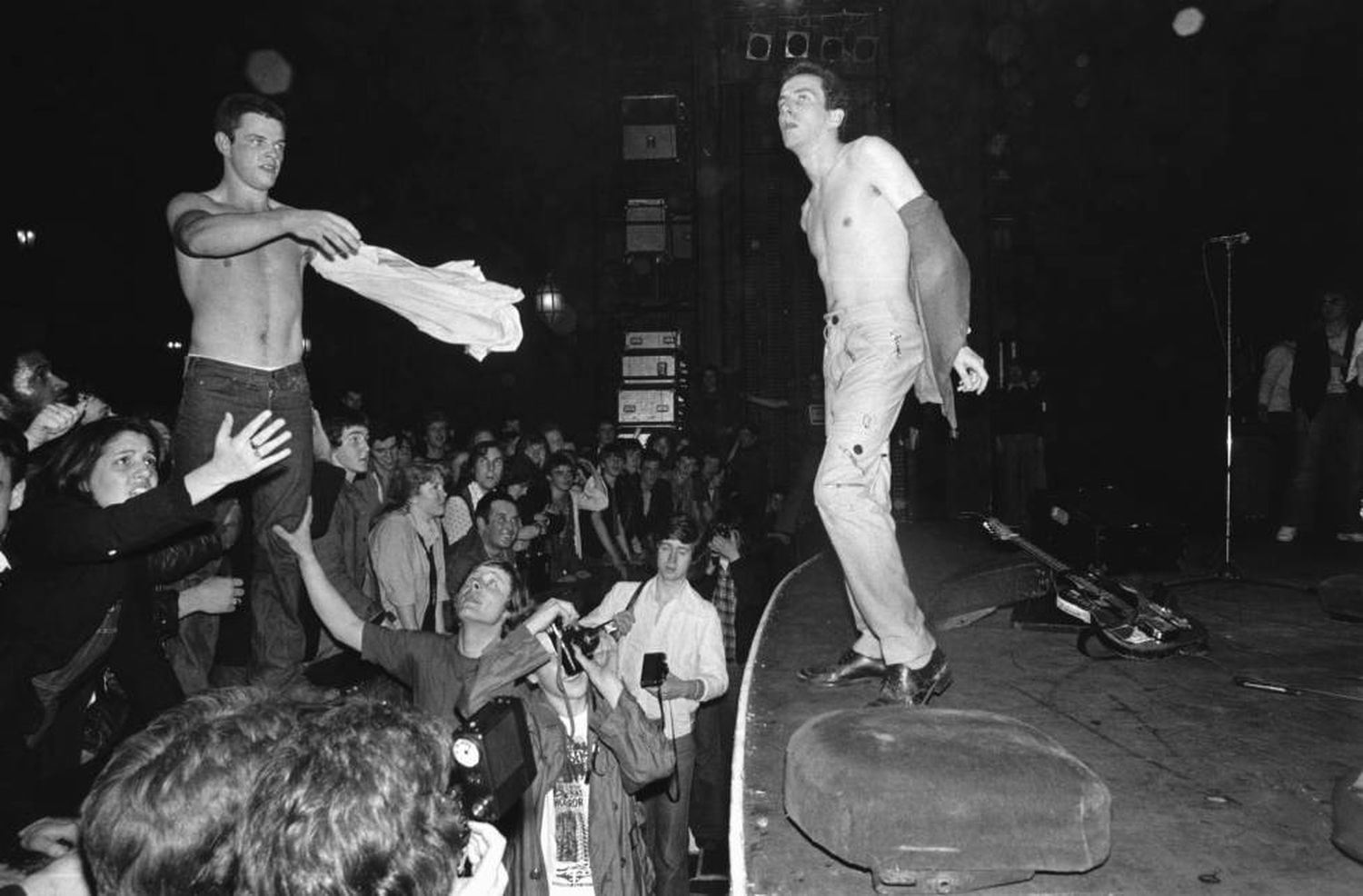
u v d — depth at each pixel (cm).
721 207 1487
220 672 368
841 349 345
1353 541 772
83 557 248
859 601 335
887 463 344
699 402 1481
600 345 1522
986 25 1371
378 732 139
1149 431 1578
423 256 1512
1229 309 617
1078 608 422
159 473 314
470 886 168
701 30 1477
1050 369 1586
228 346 301
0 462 285
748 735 306
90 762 274
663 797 450
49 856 205
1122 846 225
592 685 355
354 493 494
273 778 133
